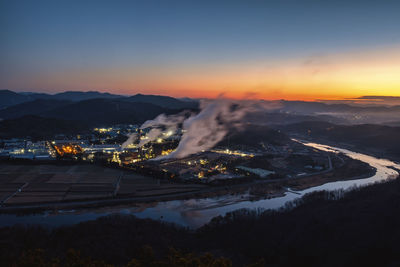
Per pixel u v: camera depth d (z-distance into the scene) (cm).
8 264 11712
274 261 14125
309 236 15725
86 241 15275
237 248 15438
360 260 13038
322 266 13188
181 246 15600
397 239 13925
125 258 13825
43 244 14962
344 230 15788
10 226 18412
